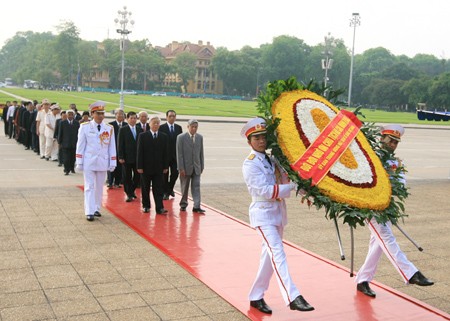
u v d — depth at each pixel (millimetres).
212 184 13648
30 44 196125
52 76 144625
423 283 5164
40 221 8797
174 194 11656
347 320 5094
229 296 5609
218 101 108062
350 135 5227
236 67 135875
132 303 5359
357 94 137000
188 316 5062
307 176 4754
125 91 127188
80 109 47656
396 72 132125
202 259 6977
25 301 5332
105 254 7078
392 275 6781
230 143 24844
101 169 9109
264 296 5676
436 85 107375
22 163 16188
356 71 147000
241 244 7801
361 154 5141
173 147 11070
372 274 5797
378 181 4984
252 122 4910
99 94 108750
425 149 27875
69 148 14195
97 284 5895
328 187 4727
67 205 10125
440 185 15383
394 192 5109
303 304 4496
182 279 6164
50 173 14453
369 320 5113
